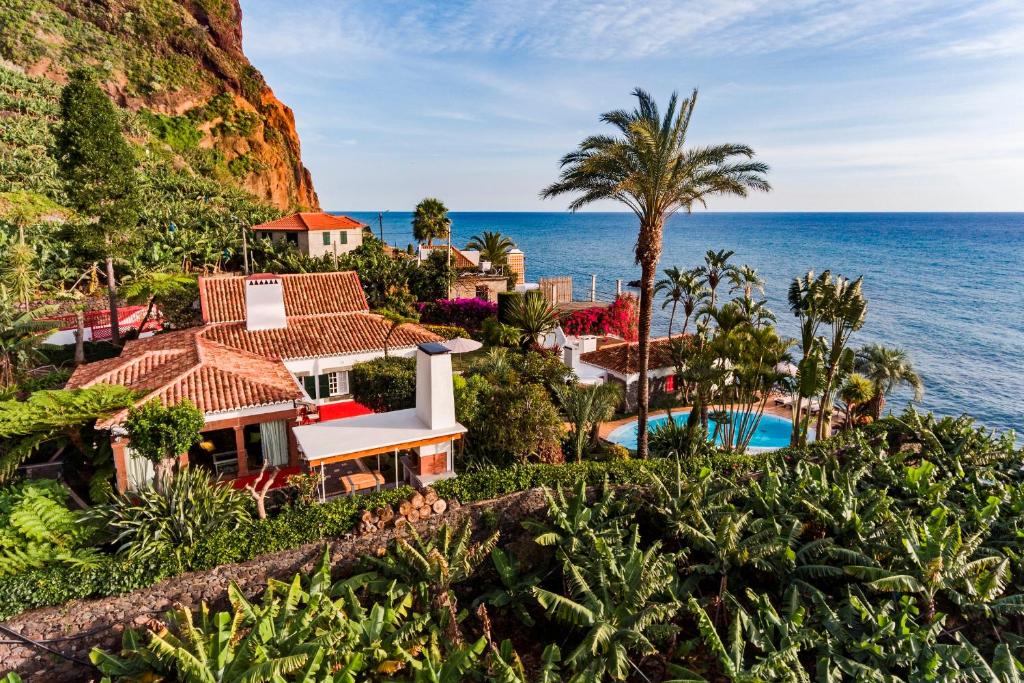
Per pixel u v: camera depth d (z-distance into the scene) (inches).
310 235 2583.7
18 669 452.1
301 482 603.2
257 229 2655.0
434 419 690.8
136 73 4667.8
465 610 564.4
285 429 776.3
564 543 623.5
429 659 471.5
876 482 789.9
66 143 1386.6
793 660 484.7
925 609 587.2
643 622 513.7
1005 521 710.5
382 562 569.3
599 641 504.4
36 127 3144.7
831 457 836.0
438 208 2768.2
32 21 4205.2
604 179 895.7
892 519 636.7
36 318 1169.4
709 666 524.1
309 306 1160.8
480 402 825.5
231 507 575.5
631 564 567.2
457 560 576.7
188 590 511.8
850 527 642.2
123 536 525.0
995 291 4756.4
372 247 2620.6
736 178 876.6
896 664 498.9
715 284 1544.0
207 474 626.2
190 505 553.6
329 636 444.8
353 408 1007.6
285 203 5457.7
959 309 4001.0
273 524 565.3
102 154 1402.6
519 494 670.5
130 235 1470.2
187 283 1488.7
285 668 410.9
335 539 577.9
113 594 490.0
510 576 598.5
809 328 1035.9
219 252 2487.7
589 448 966.4
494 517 647.1
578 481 703.1
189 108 4928.6
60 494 595.5
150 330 1539.1
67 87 1368.1
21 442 641.0
